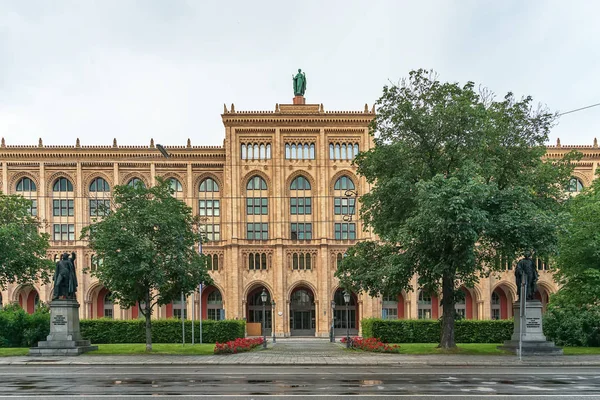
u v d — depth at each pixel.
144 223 41.09
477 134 37.66
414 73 40.72
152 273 39.78
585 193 48.94
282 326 78.38
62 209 80.38
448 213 33.50
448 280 40.09
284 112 81.06
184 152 81.75
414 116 39.06
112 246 39.81
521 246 35.78
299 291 83.00
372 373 25.97
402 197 39.19
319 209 80.31
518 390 19.81
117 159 81.06
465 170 34.94
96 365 31.41
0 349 40.81
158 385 21.55
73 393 19.42
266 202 81.00
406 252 38.34
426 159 40.53
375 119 41.56
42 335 45.34
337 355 36.91
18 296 79.62
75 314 39.56
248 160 80.88
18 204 52.09
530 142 40.66
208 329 53.41
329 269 79.81
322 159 80.75
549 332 43.53
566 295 45.78
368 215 43.25
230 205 79.75
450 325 40.00
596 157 80.94
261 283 79.69
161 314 79.94
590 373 25.86
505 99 41.22
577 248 42.88
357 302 81.94
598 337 42.75
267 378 23.84
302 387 20.73
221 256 81.06
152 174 81.25
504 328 51.34
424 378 23.67
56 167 80.44
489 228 34.47
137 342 52.94
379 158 40.53
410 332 51.41
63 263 39.53
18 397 18.55
